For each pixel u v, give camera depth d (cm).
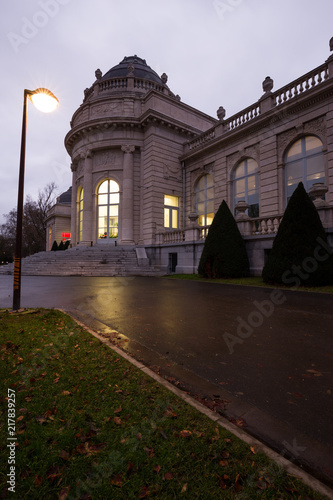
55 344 411
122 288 1077
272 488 163
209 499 156
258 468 177
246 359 372
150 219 2173
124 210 2269
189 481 168
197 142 2277
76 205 2686
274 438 217
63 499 157
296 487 163
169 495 159
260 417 244
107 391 273
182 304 742
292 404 265
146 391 273
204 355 388
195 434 210
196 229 1742
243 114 1888
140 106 2380
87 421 226
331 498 156
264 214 1706
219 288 1048
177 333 489
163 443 199
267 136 1703
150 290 1017
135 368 329
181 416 232
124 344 433
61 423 223
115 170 2364
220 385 304
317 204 1122
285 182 1638
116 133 2323
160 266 2017
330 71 1398
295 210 1041
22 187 662
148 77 2772
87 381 294
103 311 667
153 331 502
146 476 172
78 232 2658
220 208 1407
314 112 1470
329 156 1409
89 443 200
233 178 1966
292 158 1608
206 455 188
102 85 2641
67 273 1736
